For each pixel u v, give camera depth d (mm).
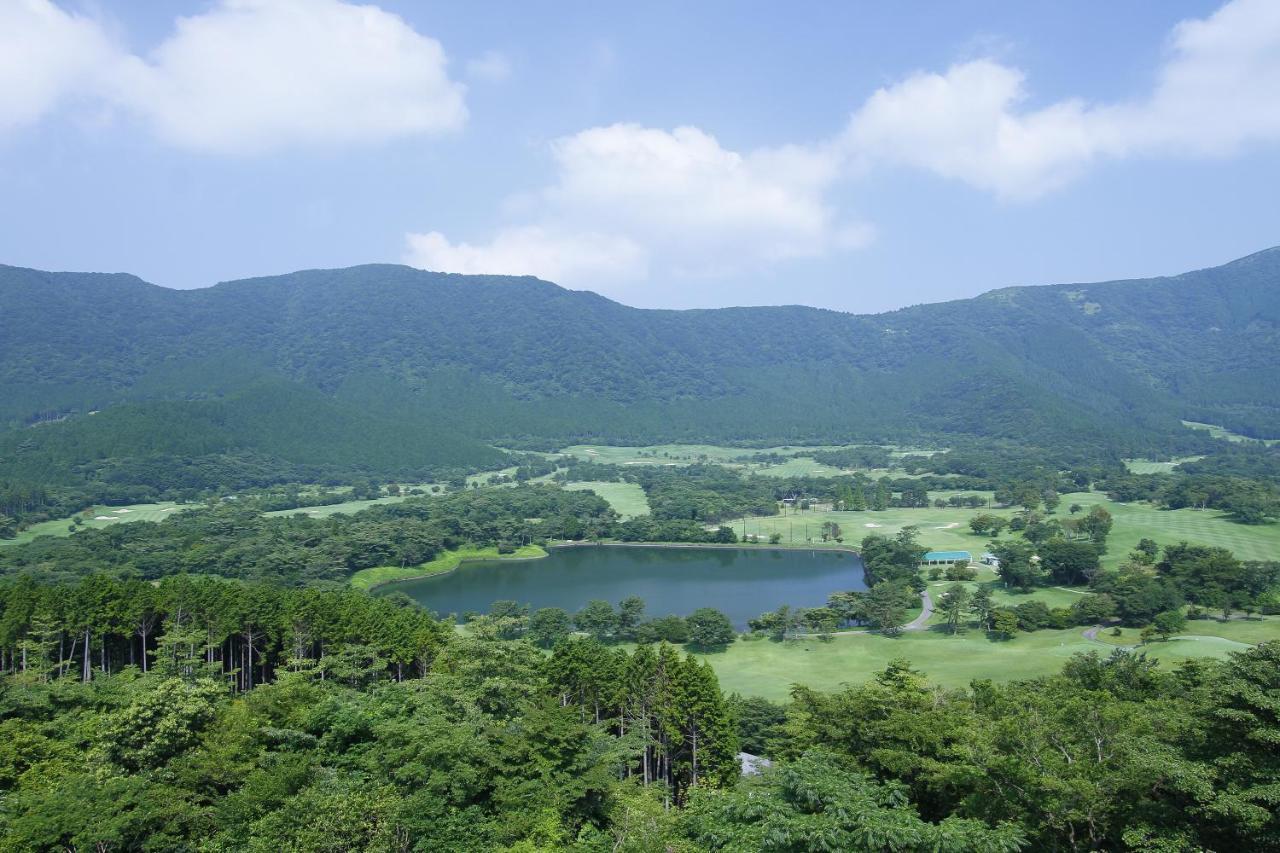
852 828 39969
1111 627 165000
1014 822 43938
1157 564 194500
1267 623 159125
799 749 67375
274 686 83125
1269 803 39844
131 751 61875
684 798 83312
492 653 79750
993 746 49812
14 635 108375
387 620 113562
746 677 142375
